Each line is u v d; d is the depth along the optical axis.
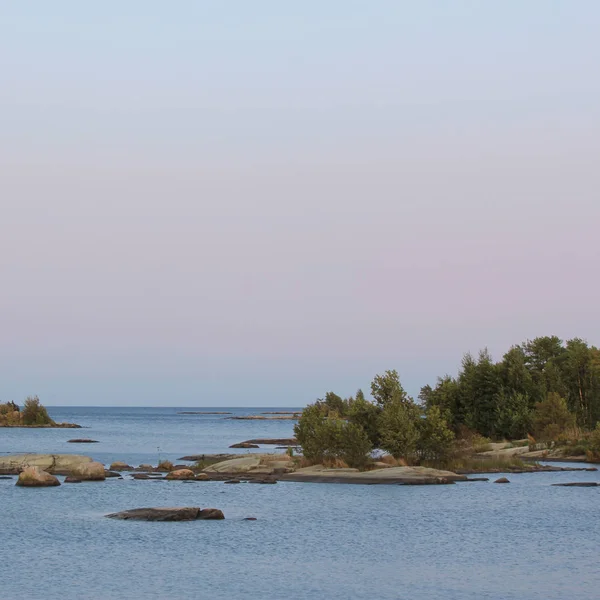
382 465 94.31
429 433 97.44
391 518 62.84
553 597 38.41
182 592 39.66
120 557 47.72
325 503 71.50
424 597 38.72
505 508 68.00
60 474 98.12
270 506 69.88
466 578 42.47
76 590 39.94
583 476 95.12
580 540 53.19
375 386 100.19
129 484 88.12
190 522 60.59
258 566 45.53
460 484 86.00
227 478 92.44
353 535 55.41
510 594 39.06
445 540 53.53
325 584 41.38
